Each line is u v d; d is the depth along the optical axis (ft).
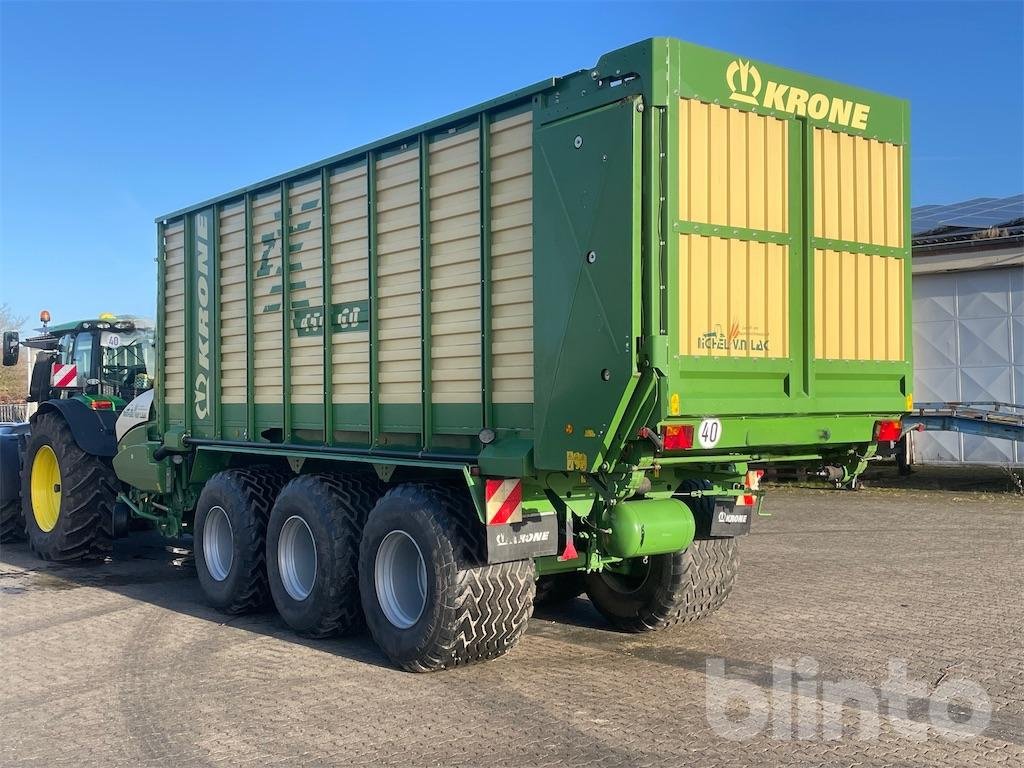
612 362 15.12
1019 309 52.29
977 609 23.18
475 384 17.94
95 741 14.96
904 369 18.99
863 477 54.24
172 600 25.54
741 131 16.43
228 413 25.27
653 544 17.40
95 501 30.25
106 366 34.09
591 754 13.94
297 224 22.66
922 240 55.11
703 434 15.57
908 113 19.19
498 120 17.52
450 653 17.51
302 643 20.85
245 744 14.66
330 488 20.84
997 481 51.26
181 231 27.32
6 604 25.04
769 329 16.72
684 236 15.51
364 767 13.66
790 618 22.36
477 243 17.88
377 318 20.27
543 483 17.19
